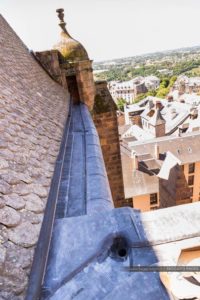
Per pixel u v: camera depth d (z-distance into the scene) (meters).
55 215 3.03
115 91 164.00
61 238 2.36
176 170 26.41
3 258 1.88
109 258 2.14
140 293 1.83
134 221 2.39
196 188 39.38
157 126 59.31
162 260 2.03
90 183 3.73
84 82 12.01
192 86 126.12
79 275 2.02
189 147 38.91
